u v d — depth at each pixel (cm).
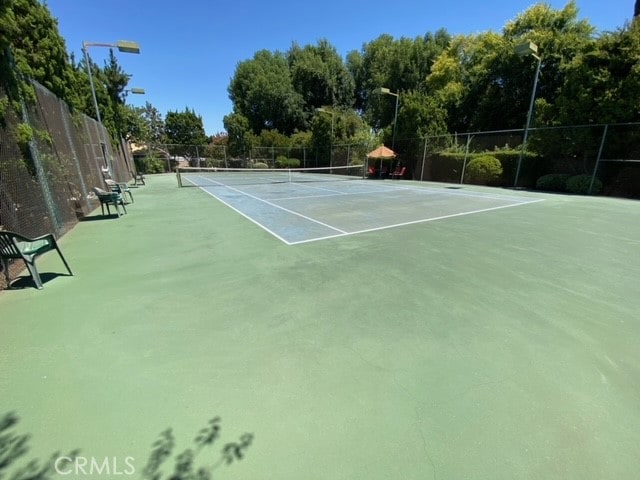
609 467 158
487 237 607
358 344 263
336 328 287
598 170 1276
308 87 4084
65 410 196
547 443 172
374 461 163
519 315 310
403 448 170
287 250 522
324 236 613
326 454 167
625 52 1157
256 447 171
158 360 243
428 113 2041
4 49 504
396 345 262
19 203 487
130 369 233
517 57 2106
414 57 3247
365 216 819
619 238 601
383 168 2294
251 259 477
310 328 287
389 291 364
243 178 2373
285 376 225
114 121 1831
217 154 3262
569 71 1325
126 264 459
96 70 1886
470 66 2752
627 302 338
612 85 1189
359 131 3130
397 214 848
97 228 695
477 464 161
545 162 1474
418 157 2073
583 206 987
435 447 171
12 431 180
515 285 382
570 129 1298
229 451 168
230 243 565
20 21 762
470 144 1842
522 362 240
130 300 344
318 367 235
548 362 240
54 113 737
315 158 3097
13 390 212
